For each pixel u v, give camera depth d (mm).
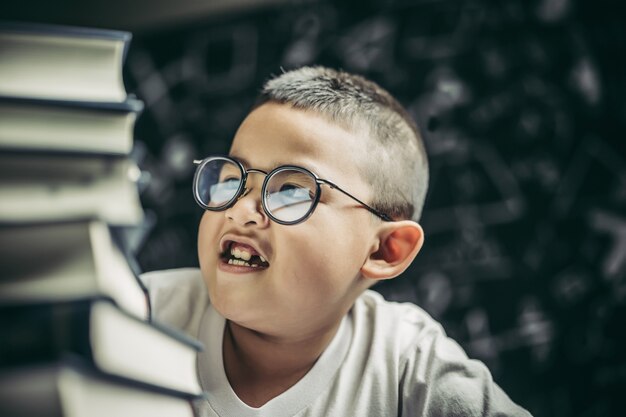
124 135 372
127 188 367
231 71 1975
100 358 295
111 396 302
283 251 666
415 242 791
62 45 363
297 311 684
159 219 2000
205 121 1995
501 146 1628
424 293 1676
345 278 717
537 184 1591
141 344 332
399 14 1761
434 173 1688
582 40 1573
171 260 1969
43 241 309
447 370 743
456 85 1681
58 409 276
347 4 1825
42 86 358
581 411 1513
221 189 708
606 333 1504
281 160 691
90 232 313
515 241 1600
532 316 1571
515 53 1632
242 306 667
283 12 1911
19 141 339
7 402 273
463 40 1685
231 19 1985
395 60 1752
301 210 683
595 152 1545
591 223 1532
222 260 692
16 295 298
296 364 743
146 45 2088
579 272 1539
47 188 338
